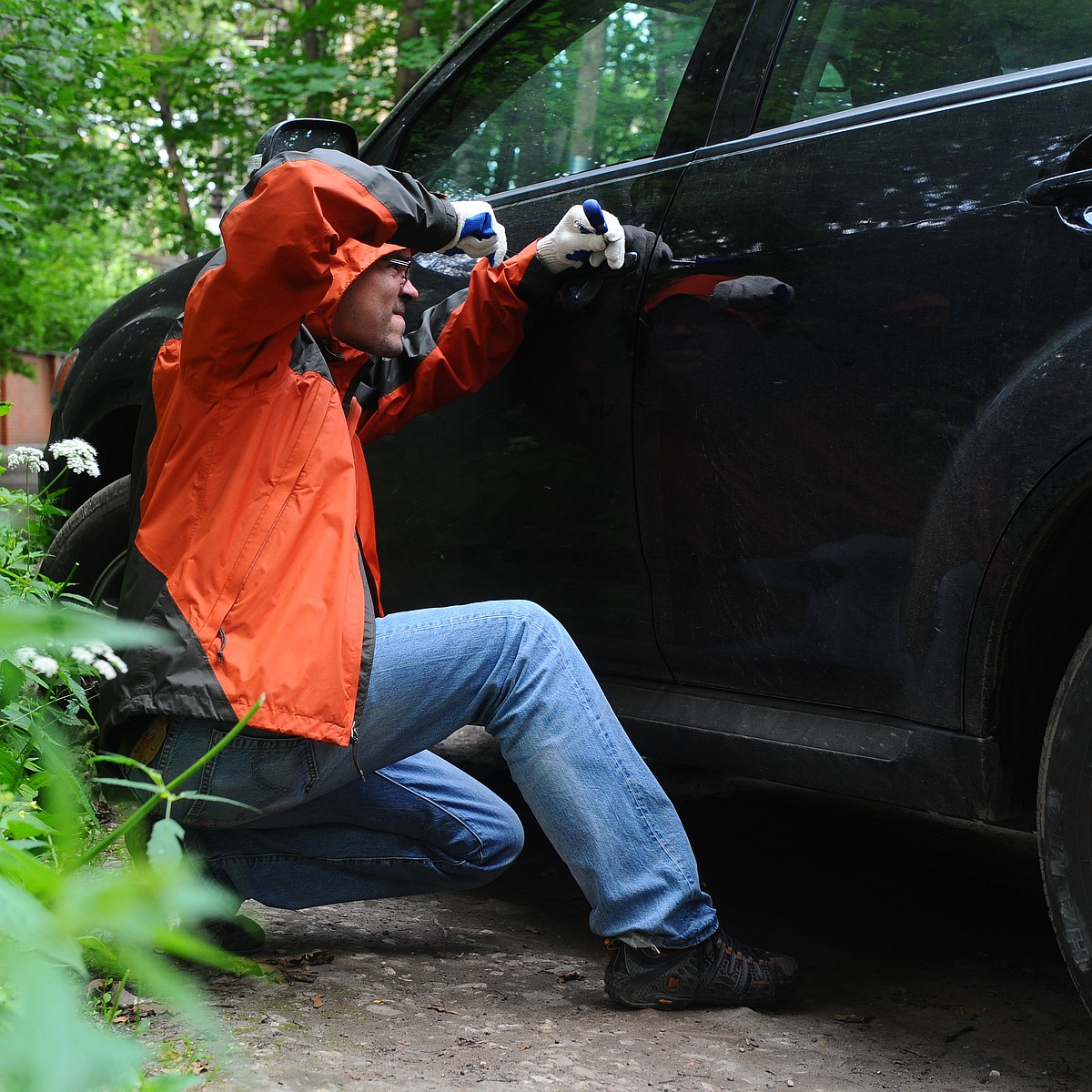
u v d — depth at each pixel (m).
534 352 2.42
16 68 6.34
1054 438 1.72
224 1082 1.50
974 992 2.26
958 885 2.96
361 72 7.69
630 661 2.38
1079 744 1.70
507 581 2.55
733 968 2.04
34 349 15.42
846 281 1.98
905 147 1.96
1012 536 1.78
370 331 2.04
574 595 2.43
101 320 3.38
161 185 9.56
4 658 1.62
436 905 2.63
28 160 6.40
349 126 2.14
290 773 1.86
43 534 3.22
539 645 1.96
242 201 1.84
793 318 2.04
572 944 2.44
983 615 1.83
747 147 2.21
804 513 2.04
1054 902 1.74
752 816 3.54
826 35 2.18
